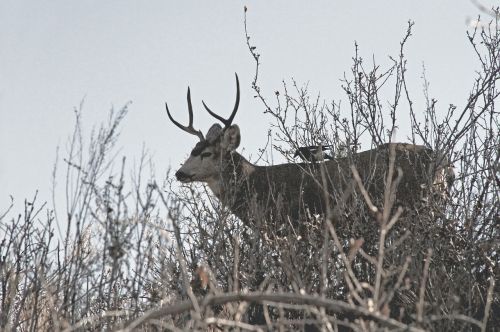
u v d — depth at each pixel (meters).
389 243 27.72
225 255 27.52
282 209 37.69
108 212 22.45
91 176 22.78
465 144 30.11
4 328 21.47
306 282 24.88
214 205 32.56
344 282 26.22
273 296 17.20
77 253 22.45
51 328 21.62
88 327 21.91
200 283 23.11
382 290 18.86
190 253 27.41
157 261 24.56
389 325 17.64
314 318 25.38
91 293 22.50
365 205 29.48
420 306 17.31
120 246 21.92
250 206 32.50
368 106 31.41
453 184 29.91
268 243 27.92
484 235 27.70
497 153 28.33
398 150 34.69
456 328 23.31
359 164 34.59
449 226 27.44
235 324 16.89
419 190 32.56
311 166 37.38
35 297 22.56
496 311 25.89
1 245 23.61
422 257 26.72
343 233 28.16
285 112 32.97
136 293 22.41
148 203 22.70
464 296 25.72
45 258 22.88
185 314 21.62
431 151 30.83
